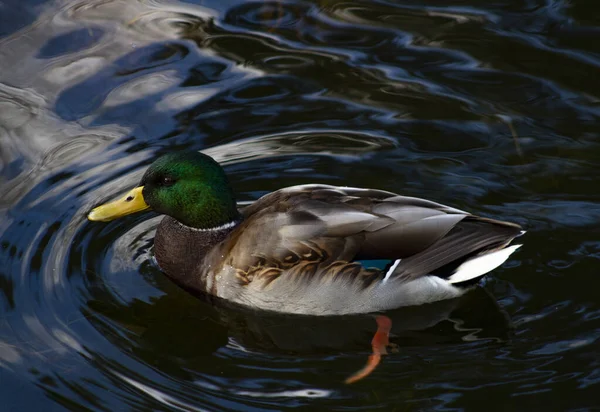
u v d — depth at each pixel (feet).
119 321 35.88
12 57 51.21
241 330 35.96
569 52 51.08
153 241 41.06
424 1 55.77
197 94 49.08
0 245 39.32
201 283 37.47
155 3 55.88
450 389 32.17
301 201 36.91
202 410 31.19
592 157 44.04
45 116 47.19
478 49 51.85
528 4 55.21
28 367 33.17
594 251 38.60
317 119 47.60
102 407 31.37
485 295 37.06
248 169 44.42
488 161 44.37
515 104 47.96
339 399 31.83
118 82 49.70
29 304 36.37
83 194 42.34
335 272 35.58
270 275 35.65
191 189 37.50
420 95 48.88
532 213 40.86
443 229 36.37
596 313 35.55
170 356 34.17
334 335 35.88
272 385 32.60
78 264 38.83
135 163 44.34
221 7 55.67
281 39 53.36
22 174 43.45
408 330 35.81
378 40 53.06
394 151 45.39
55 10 55.16
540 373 32.65
